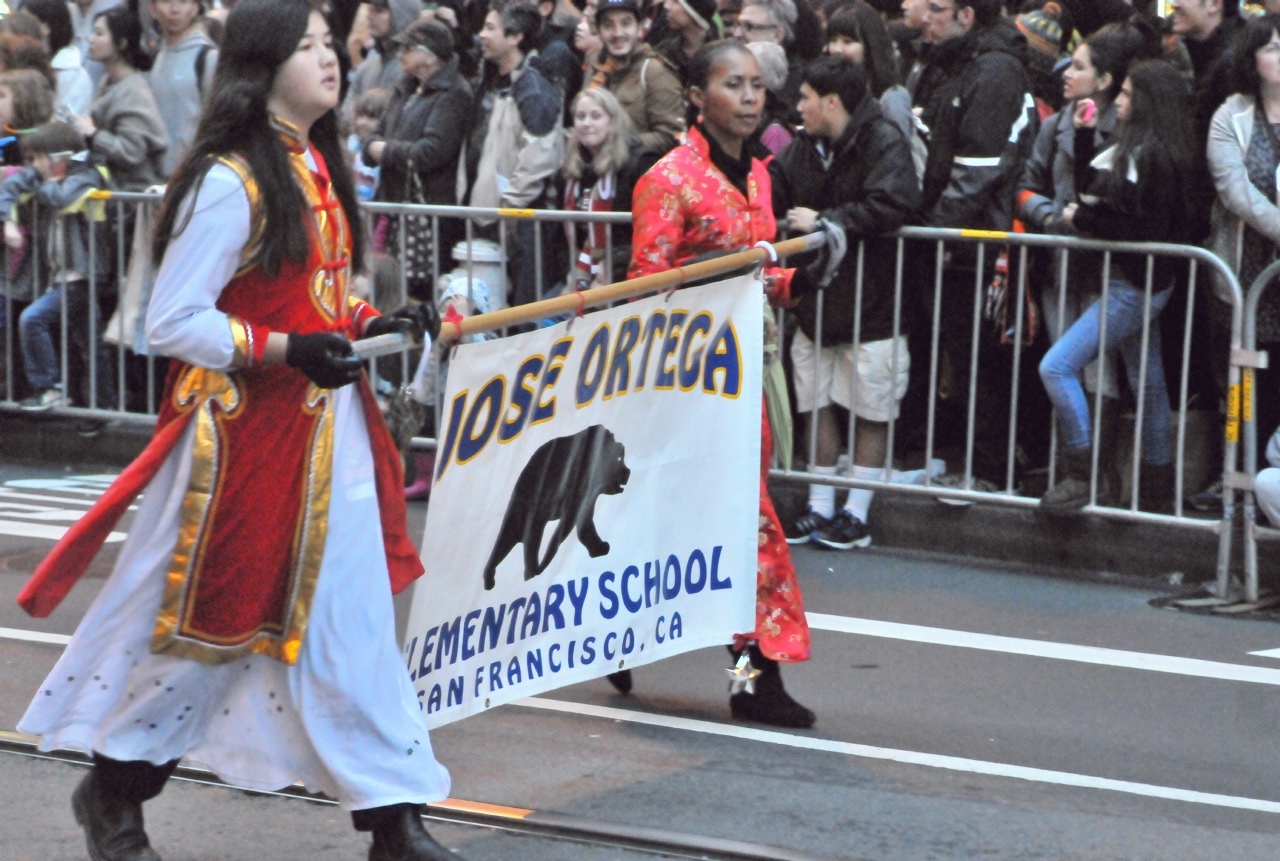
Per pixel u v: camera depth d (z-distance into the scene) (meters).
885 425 8.57
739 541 5.32
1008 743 5.59
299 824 4.66
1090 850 4.59
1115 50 7.95
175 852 4.45
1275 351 7.76
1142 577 7.98
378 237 9.60
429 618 4.58
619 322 4.98
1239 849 4.62
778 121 9.27
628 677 6.11
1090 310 7.92
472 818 4.71
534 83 9.52
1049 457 8.42
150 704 3.95
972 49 8.69
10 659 6.32
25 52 10.72
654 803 4.92
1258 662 6.62
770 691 5.74
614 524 5.11
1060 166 8.24
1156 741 5.63
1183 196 7.70
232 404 3.87
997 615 7.32
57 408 10.77
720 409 5.28
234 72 3.82
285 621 3.92
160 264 3.80
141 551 3.95
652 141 9.05
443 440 4.52
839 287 8.41
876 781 5.16
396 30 11.45
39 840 4.53
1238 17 8.49
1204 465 8.10
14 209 10.48
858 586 7.85
